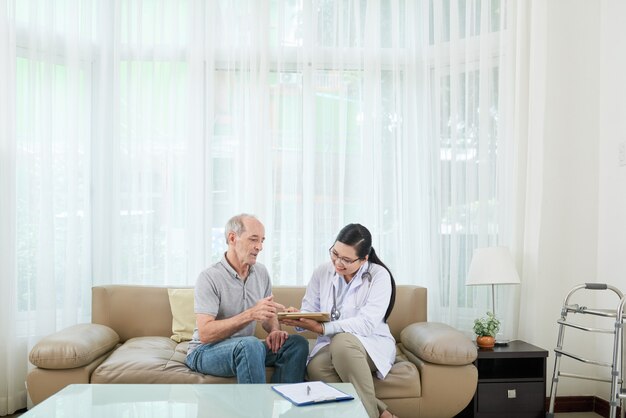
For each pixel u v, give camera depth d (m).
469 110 4.12
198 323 3.03
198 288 3.12
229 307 3.15
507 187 4.07
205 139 4.12
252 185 4.14
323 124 4.19
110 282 4.07
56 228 3.98
